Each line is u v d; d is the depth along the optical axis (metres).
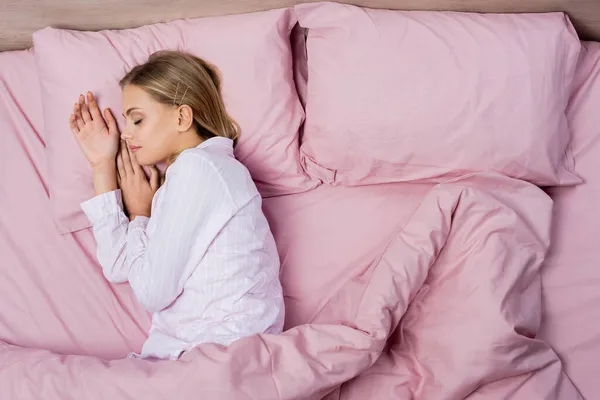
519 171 1.18
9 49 1.47
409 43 1.18
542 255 1.10
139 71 1.15
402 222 1.21
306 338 0.99
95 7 1.33
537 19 1.21
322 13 1.24
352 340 0.98
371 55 1.19
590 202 1.19
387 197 1.24
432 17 1.21
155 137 1.13
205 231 1.04
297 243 1.22
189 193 1.03
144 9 1.34
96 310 1.17
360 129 1.19
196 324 1.05
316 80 1.25
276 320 1.07
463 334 1.01
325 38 1.24
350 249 1.20
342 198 1.26
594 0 1.25
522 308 1.04
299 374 0.95
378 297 1.03
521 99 1.15
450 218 1.10
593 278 1.12
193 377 0.92
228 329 1.02
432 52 1.17
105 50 1.25
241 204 1.05
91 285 1.19
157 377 0.93
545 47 1.17
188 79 1.15
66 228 1.24
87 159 1.22
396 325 1.04
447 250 1.10
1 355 1.04
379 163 1.22
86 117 1.21
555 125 1.17
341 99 1.20
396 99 1.17
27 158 1.30
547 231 1.12
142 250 1.13
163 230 1.03
